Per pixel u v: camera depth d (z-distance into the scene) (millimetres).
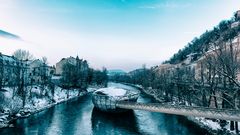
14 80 80875
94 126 47688
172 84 87688
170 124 49125
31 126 46312
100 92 64875
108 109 58781
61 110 66125
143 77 178750
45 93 84250
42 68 109875
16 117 52562
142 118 55656
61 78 126375
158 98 95188
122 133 42562
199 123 47031
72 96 104312
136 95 67938
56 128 45594
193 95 67500
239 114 29359
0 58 83500
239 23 92250
